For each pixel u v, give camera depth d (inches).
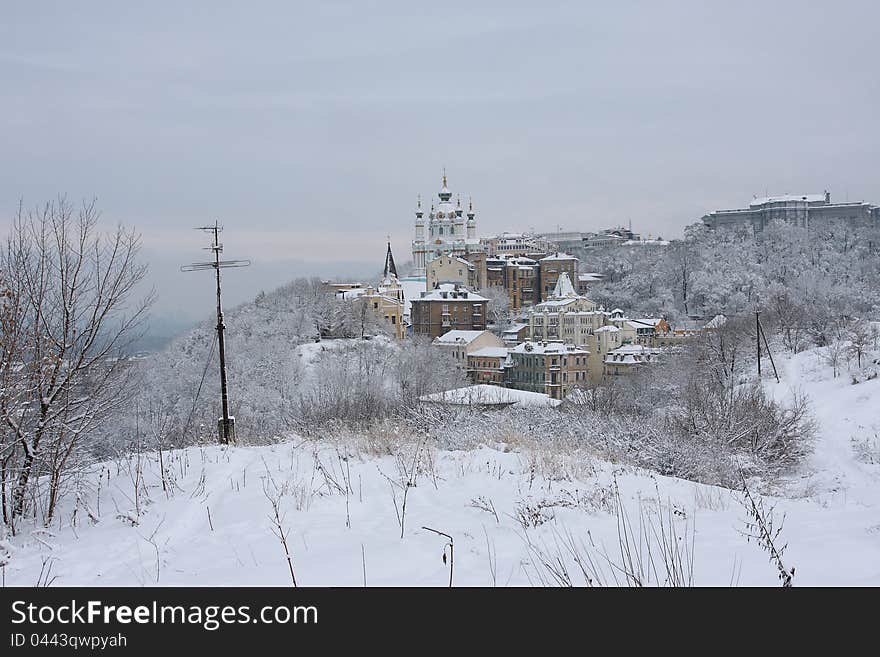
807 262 6786.4
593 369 4717.0
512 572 243.8
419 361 3225.9
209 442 689.0
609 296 6820.9
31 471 374.0
